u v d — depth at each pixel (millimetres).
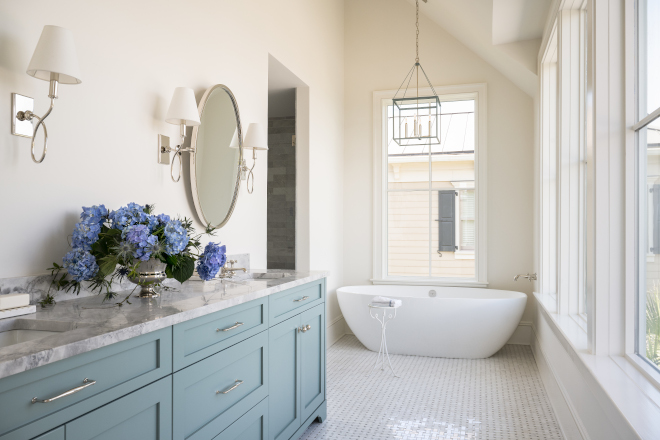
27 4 1679
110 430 1272
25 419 1027
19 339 1422
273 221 5816
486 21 3979
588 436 2072
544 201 4180
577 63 3090
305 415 2686
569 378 2586
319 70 4824
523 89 4977
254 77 3385
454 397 3408
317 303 2918
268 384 2227
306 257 4559
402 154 5969
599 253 2037
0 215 1579
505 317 4316
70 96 1855
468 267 5621
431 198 5652
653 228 1749
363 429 2863
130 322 1375
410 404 3273
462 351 4422
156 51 2357
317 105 4762
